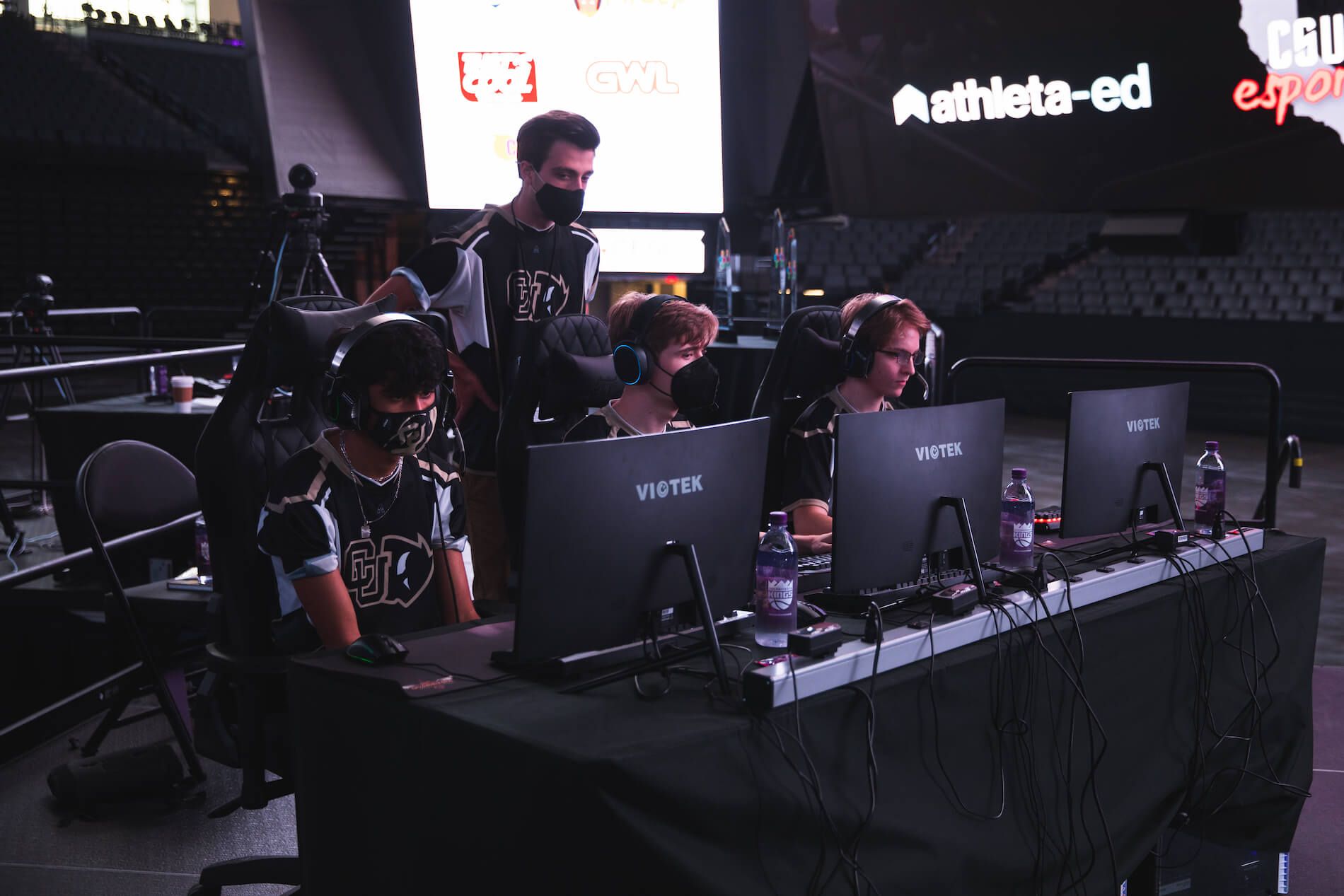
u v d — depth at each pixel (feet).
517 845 4.25
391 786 4.75
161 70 57.93
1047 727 5.90
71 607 12.65
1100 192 27.89
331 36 29.99
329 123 29.63
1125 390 7.09
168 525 9.70
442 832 4.54
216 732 6.53
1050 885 5.80
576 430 6.48
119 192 47.96
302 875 5.31
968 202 29.99
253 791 6.18
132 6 61.11
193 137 52.70
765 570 5.40
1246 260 36.83
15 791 9.15
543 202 8.89
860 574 5.60
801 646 4.94
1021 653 5.73
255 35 28.35
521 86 18.07
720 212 18.35
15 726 9.75
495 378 9.16
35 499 18.39
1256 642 7.41
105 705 11.00
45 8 57.98
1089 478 6.86
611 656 5.08
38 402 20.07
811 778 4.63
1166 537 7.12
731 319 16.31
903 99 29.76
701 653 5.21
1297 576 7.82
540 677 4.96
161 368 15.12
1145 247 27.73
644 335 6.33
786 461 7.71
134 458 9.54
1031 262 40.78
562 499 4.53
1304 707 7.86
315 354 6.10
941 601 5.69
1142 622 6.50
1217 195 26.32
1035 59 27.43
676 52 17.76
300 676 5.11
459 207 18.60
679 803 4.16
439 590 6.39
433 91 18.11
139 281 46.96
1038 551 7.25
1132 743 6.46
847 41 29.94
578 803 4.03
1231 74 25.08
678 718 4.49
